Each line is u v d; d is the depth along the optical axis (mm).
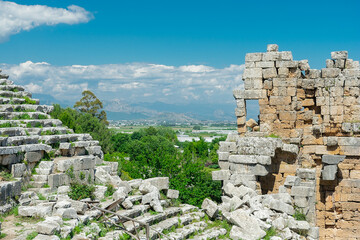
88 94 116688
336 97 32469
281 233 24672
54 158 27016
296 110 33594
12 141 24000
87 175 27359
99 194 24203
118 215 20000
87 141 30312
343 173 32438
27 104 30094
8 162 23125
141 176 42000
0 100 28500
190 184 41031
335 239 32344
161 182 27641
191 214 26141
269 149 31000
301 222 25969
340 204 32438
